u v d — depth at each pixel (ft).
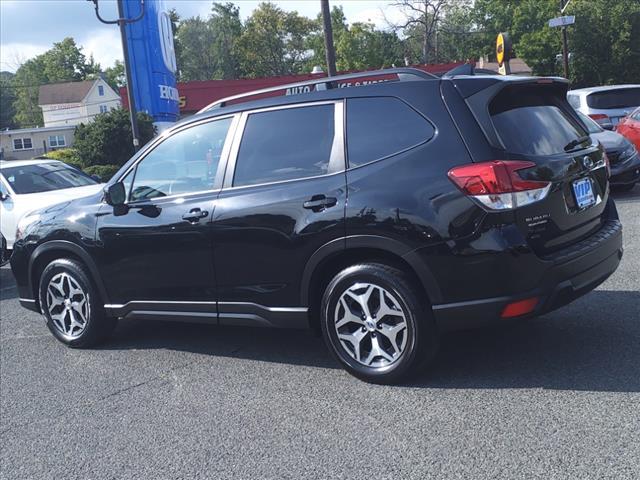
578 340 15.28
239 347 17.28
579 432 11.00
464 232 12.25
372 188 13.10
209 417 13.05
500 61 49.47
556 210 12.88
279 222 14.08
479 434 11.27
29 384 15.84
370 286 13.34
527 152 12.78
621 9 144.46
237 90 115.65
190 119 16.17
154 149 16.58
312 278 14.01
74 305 18.10
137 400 14.26
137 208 16.44
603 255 13.69
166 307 16.28
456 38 193.47
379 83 13.82
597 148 15.07
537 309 12.39
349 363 13.94
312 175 14.05
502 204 12.07
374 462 10.70
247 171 14.94
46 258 18.48
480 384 13.32
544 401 12.27
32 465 11.76
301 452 11.28
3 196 32.19
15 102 372.38
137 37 95.35
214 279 15.29
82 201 17.93
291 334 18.04
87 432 12.89
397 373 13.38
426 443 11.15
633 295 18.37
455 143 12.64
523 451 10.57
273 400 13.60
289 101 14.74
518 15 177.47
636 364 13.58
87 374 16.21
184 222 15.42
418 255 12.59
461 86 13.03
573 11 147.95
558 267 12.49
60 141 247.70
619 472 9.72
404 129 13.28
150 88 96.53
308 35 250.16
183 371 15.83
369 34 221.46
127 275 16.71
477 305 12.41
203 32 276.21
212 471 10.94
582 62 150.20
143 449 11.95
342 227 13.28
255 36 245.45
